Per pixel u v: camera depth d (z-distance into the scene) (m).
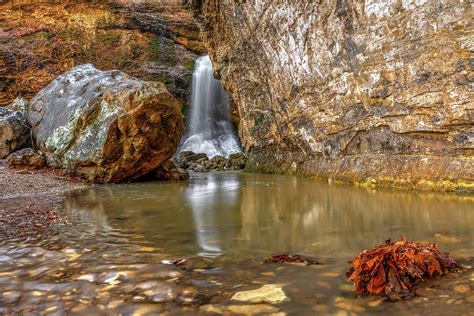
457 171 6.01
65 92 11.30
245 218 4.63
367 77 7.24
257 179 10.52
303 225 4.08
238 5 11.91
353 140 8.18
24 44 20.89
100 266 2.78
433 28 5.90
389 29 6.61
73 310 2.05
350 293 2.15
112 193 7.77
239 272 2.57
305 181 9.39
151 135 10.06
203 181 10.40
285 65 10.22
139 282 2.43
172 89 23.39
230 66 14.12
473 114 5.65
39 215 5.09
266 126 12.80
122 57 22.94
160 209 5.52
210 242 3.46
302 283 2.33
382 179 7.16
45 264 2.86
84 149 9.88
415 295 2.06
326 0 7.96
